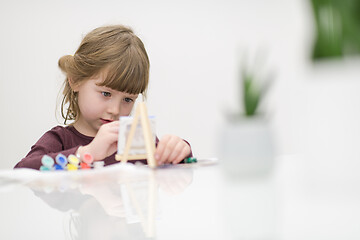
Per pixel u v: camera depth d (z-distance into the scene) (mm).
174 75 2727
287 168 585
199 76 2756
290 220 264
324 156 406
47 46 2502
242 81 656
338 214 274
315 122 412
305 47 434
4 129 2475
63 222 325
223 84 2770
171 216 316
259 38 2785
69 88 1779
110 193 479
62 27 2521
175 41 2715
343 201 326
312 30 428
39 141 1519
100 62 1564
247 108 647
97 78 1568
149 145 922
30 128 2496
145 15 2662
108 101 1599
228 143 644
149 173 722
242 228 251
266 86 657
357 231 222
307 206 310
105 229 287
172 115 2729
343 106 401
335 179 400
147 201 403
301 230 234
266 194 380
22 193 529
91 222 316
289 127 2744
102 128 1253
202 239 234
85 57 1615
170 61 2715
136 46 1698
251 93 649
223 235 239
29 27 2480
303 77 430
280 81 2756
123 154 942
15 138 2486
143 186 535
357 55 410
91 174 758
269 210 304
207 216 303
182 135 2748
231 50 2766
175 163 1086
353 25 412
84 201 429
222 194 409
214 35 2754
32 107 2494
